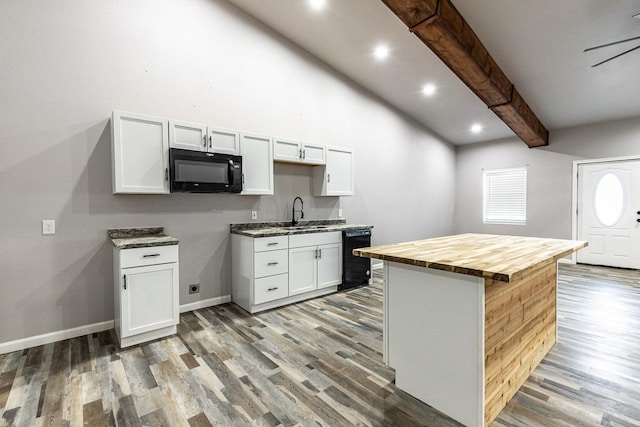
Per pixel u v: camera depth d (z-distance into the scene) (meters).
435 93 5.15
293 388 2.00
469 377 1.63
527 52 3.74
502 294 1.77
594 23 3.22
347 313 3.35
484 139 6.79
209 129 3.22
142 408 1.80
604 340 2.66
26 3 2.55
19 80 2.54
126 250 2.53
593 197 5.52
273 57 4.07
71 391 1.96
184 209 3.40
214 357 2.39
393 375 2.15
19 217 2.57
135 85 3.06
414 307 1.87
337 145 4.84
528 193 6.25
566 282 4.47
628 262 5.23
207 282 3.59
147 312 2.65
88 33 2.82
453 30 3.08
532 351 2.18
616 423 1.67
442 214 6.95
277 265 3.48
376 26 3.71
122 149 2.75
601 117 5.22
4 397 1.90
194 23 3.43
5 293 2.52
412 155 6.18
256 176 3.61
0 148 2.48
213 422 1.69
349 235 4.20
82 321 2.84
